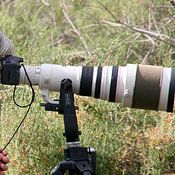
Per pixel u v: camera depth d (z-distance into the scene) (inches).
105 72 165.9
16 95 230.1
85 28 311.6
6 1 340.5
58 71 165.5
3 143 219.8
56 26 319.0
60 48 281.3
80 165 157.9
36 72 165.3
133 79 164.4
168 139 217.0
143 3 307.6
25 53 251.1
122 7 311.4
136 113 231.3
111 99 167.2
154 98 164.9
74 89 166.4
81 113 223.3
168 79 164.1
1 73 163.0
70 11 325.7
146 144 218.4
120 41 288.7
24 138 218.5
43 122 220.1
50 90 166.7
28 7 330.3
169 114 224.2
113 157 215.8
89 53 272.8
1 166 170.4
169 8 293.7
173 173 210.7
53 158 215.6
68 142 160.7
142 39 292.2
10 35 291.4
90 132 218.8
